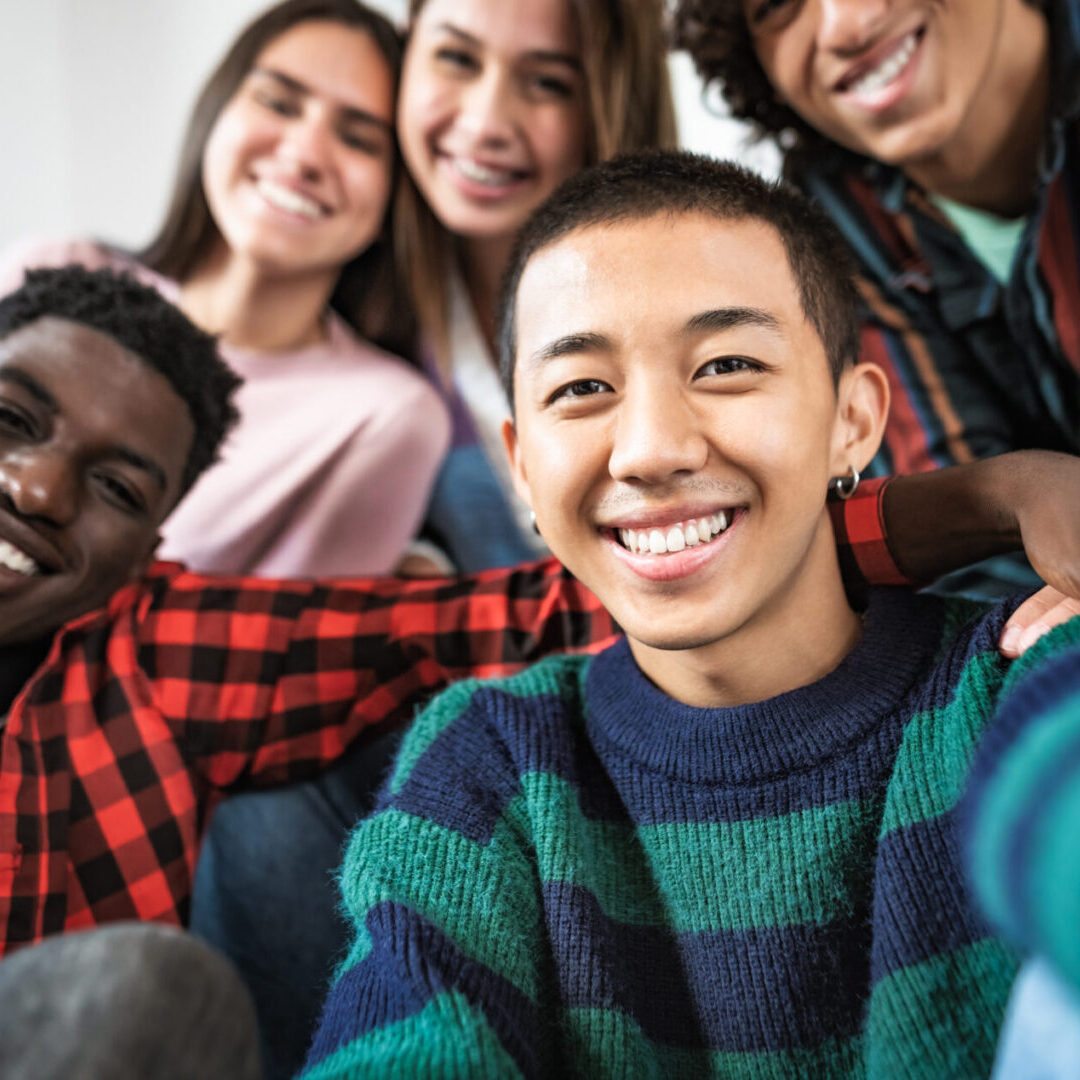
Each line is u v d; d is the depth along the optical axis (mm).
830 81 1119
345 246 1449
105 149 2318
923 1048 545
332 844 1063
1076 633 587
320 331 1547
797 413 638
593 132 1411
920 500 751
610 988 621
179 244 1494
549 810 680
